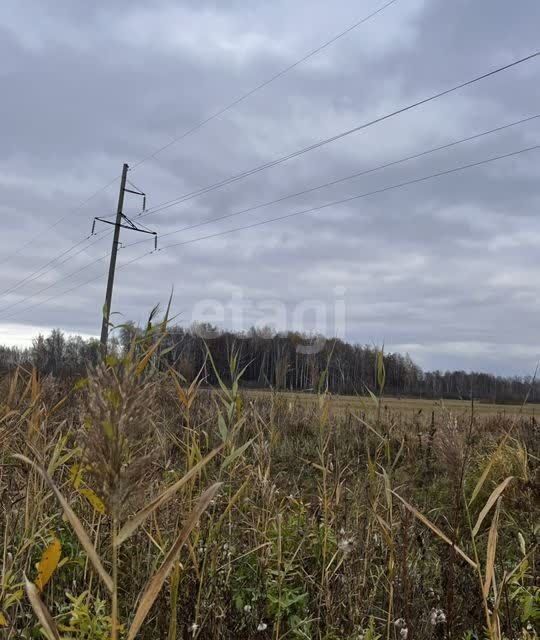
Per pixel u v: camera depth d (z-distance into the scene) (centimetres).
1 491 308
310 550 331
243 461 344
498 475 543
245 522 339
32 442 296
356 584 289
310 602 291
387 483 272
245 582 303
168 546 263
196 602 254
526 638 236
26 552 271
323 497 337
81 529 129
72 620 212
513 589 281
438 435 240
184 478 137
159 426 291
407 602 253
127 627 243
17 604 236
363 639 250
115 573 129
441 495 405
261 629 257
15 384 360
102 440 121
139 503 129
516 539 391
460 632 255
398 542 308
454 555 242
